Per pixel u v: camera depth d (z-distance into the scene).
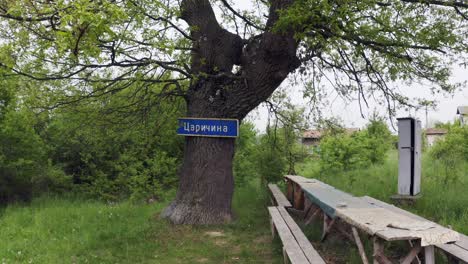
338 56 8.73
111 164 13.19
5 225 8.37
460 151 14.27
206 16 8.16
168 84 8.32
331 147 16.20
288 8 6.60
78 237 7.14
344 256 5.96
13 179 11.52
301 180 9.51
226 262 5.95
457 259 4.45
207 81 8.15
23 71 6.83
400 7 6.89
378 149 16.36
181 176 8.29
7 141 11.02
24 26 5.72
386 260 4.27
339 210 5.29
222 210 8.09
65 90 7.78
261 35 8.26
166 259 6.09
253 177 14.34
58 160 13.46
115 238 7.09
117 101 8.38
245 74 7.96
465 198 8.16
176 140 13.68
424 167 13.27
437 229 4.01
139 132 9.41
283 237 5.53
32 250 6.43
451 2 6.96
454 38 6.92
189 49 7.83
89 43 5.10
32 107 7.82
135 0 6.30
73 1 4.61
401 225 4.19
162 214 8.36
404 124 9.10
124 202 11.65
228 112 8.06
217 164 8.10
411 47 7.13
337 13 6.43
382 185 10.80
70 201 11.84
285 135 12.27
